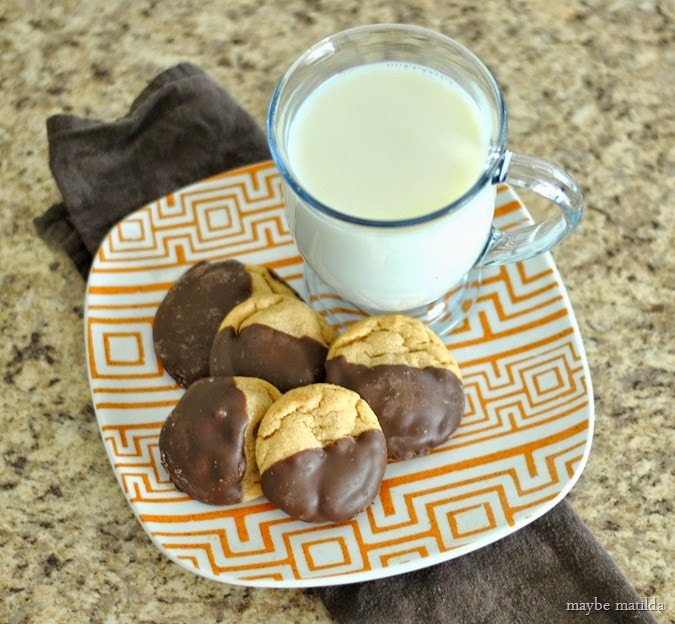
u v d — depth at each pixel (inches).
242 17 26.2
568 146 24.1
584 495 20.7
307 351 20.2
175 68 24.5
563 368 20.6
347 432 19.2
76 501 21.0
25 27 26.2
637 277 22.6
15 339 22.5
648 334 22.0
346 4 26.3
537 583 19.7
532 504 19.5
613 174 23.8
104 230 23.0
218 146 23.6
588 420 20.0
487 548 20.0
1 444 21.5
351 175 19.1
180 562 19.3
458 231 19.0
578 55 25.4
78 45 26.0
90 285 21.6
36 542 20.7
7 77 25.6
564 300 21.0
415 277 19.6
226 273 21.3
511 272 21.5
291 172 18.7
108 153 23.5
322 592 19.7
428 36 19.4
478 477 19.9
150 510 19.7
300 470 18.9
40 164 24.4
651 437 21.1
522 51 25.5
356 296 20.6
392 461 20.1
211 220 22.5
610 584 19.4
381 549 19.4
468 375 20.9
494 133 18.7
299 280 22.4
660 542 20.4
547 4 26.1
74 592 20.4
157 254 22.2
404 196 18.9
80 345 22.4
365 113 19.5
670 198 23.5
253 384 19.9
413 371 19.8
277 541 19.5
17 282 23.0
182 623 20.1
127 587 20.4
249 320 20.4
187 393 19.9
